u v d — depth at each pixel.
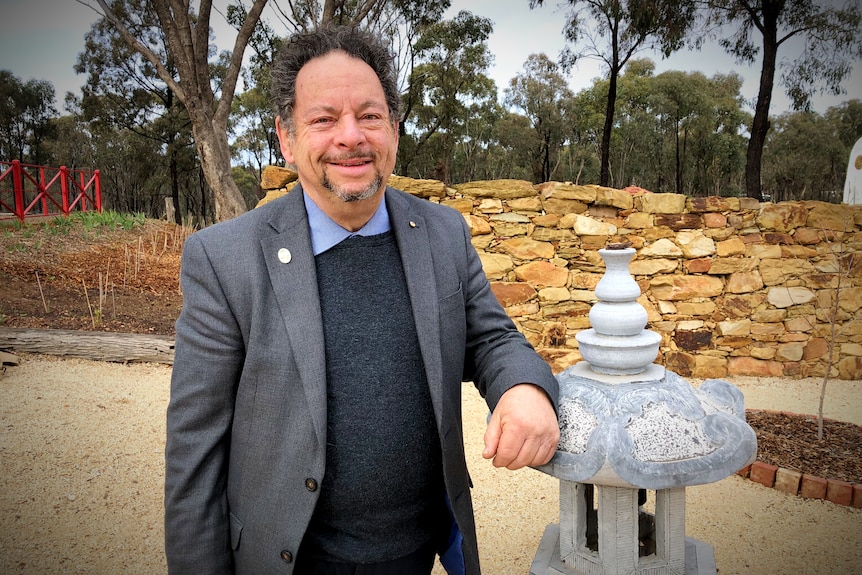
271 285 1.26
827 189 25.61
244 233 1.30
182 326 1.27
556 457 1.33
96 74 26.11
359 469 1.29
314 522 1.36
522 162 33.84
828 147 24.91
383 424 1.30
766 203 5.30
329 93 1.23
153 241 10.52
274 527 1.25
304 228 1.31
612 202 5.14
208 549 1.28
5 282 7.26
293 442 1.23
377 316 1.32
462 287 1.47
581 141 32.47
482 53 21.48
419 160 27.91
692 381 5.20
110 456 3.60
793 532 2.70
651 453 1.27
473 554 1.43
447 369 1.36
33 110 31.59
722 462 1.27
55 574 2.49
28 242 9.06
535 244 5.10
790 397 4.75
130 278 8.36
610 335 1.47
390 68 1.36
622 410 1.33
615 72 15.55
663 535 1.52
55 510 3.00
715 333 5.31
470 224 5.04
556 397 1.34
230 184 10.23
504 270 5.08
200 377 1.24
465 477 1.47
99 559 2.61
